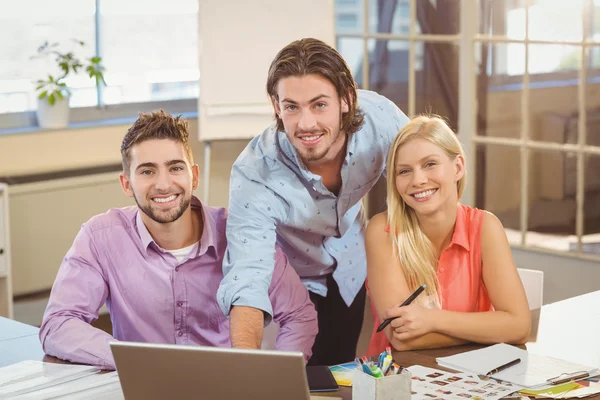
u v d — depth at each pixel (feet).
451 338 7.90
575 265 15.46
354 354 10.74
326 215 9.30
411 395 6.59
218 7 17.16
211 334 8.75
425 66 16.78
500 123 16.11
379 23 17.16
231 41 17.30
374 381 6.26
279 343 8.48
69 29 17.78
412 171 8.21
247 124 17.65
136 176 8.21
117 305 8.62
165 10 18.83
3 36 17.06
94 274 8.48
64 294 8.33
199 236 8.74
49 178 16.72
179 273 8.59
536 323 8.57
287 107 7.86
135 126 8.30
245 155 8.88
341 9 17.56
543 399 6.63
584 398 6.64
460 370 7.23
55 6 17.53
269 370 5.71
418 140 8.19
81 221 17.20
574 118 15.07
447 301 8.48
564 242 15.56
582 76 14.84
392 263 8.46
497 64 15.96
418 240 8.49
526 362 7.37
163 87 19.13
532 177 15.83
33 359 8.09
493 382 6.93
